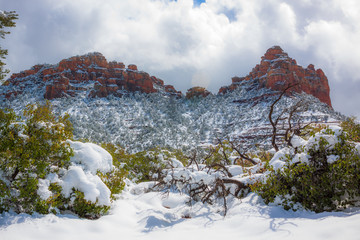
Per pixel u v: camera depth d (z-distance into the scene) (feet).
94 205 22.63
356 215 16.08
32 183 19.34
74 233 18.43
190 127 553.64
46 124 22.39
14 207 19.11
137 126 547.08
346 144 22.52
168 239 17.87
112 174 29.91
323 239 13.23
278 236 15.23
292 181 23.32
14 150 20.03
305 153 24.72
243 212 23.11
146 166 52.75
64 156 23.00
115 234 19.60
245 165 55.36
